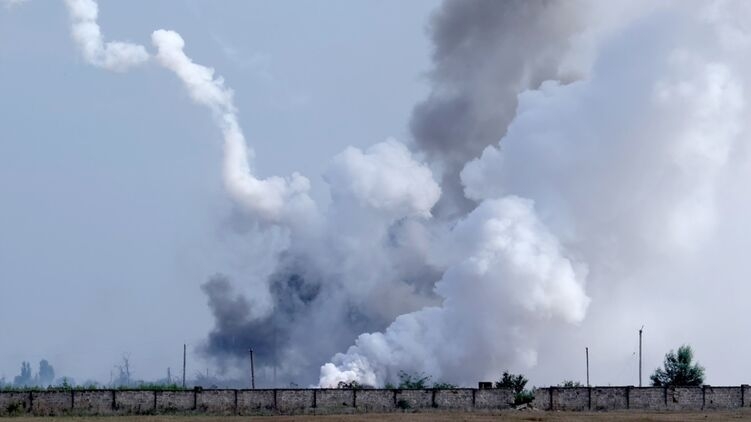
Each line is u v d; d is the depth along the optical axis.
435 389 188.50
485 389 190.12
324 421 160.25
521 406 191.12
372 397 186.12
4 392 173.38
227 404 180.25
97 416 171.88
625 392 192.62
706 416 175.12
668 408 192.62
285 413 181.50
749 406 197.12
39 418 166.75
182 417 171.00
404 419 163.75
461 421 159.88
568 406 191.62
